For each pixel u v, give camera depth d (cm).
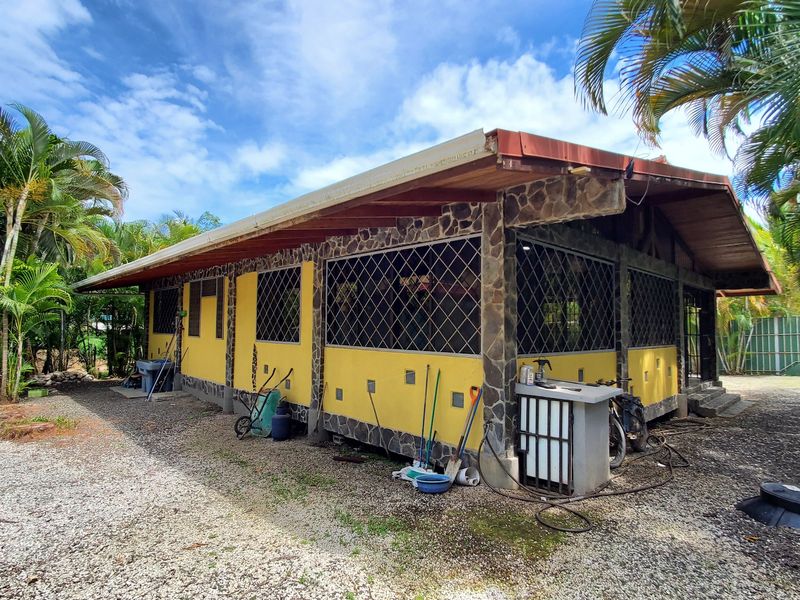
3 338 879
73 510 366
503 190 402
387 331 515
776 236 843
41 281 904
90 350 1330
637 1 431
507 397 404
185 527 335
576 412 394
